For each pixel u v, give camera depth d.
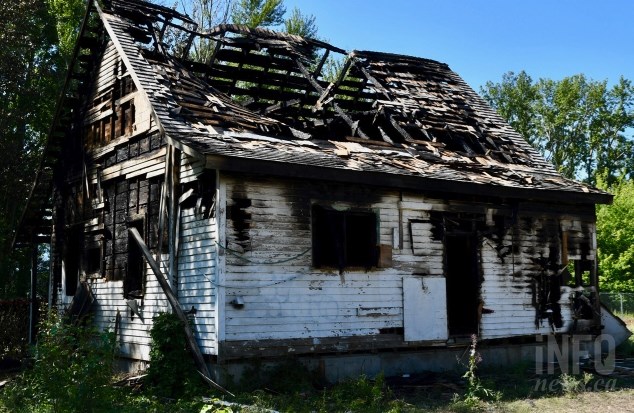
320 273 14.02
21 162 28.09
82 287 17.95
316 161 13.65
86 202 18.28
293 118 20.08
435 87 21.38
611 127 62.19
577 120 62.56
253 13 33.47
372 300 14.66
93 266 18.02
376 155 15.80
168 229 14.43
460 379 14.28
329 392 12.54
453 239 19.09
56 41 30.48
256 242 13.28
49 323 11.20
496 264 16.95
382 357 14.70
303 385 12.80
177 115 14.11
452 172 16.30
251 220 13.27
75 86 28.50
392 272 15.04
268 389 12.55
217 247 12.85
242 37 19.12
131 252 16.05
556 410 11.04
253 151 13.08
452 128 19.08
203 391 12.17
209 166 12.12
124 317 16.03
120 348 16.02
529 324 17.33
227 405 10.84
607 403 11.66
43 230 21.58
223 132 14.05
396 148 17.25
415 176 14.91
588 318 18.66
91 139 18.30
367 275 14.66
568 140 62.81
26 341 20.44
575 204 18.73
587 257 18.78
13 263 30.50
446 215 16.12
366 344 14.41
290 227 13.74
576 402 11.77
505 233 17.20
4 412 10.66
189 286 13.66
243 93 19.89
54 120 19.20
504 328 16.83
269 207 13.52
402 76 21.09
